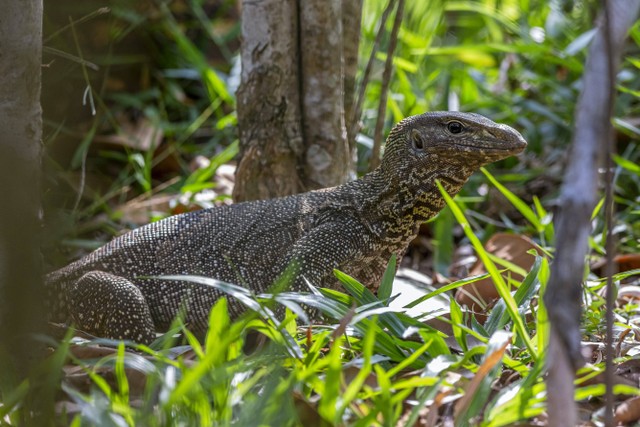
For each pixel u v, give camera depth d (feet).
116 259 31.83
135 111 53.88
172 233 32.45
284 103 36.19
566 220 16.57
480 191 50.14
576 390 21.99
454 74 54.13
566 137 50.83
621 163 42.22
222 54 59.16
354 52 38.65
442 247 42.42
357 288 27.35
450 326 28.84
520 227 44.73
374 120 48.98
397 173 32.78
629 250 41.34
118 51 53.11
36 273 24.58
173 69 56.75
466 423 21.27
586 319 30.09
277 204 33.45
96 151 49.26
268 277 32.09
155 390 22.58
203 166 49.67
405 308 26.71
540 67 56.75
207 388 21.57
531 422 22.61
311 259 31.73
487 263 25.25
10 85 24.94
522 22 57.93
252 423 20.38
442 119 32.01
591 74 17.21
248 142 36.63
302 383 22.79
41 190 26.48
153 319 31.30
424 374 22.54
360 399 22.12
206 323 31.37
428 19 56.90
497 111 53.47
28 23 25.02
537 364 22.48
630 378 25.36
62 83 46.32
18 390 22.02
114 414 21.36
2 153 24.36
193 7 57.21
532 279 28.19
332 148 36.96
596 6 43.83
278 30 35.63
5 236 24.13
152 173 50.75
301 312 23.70
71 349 25.86
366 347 21.16
